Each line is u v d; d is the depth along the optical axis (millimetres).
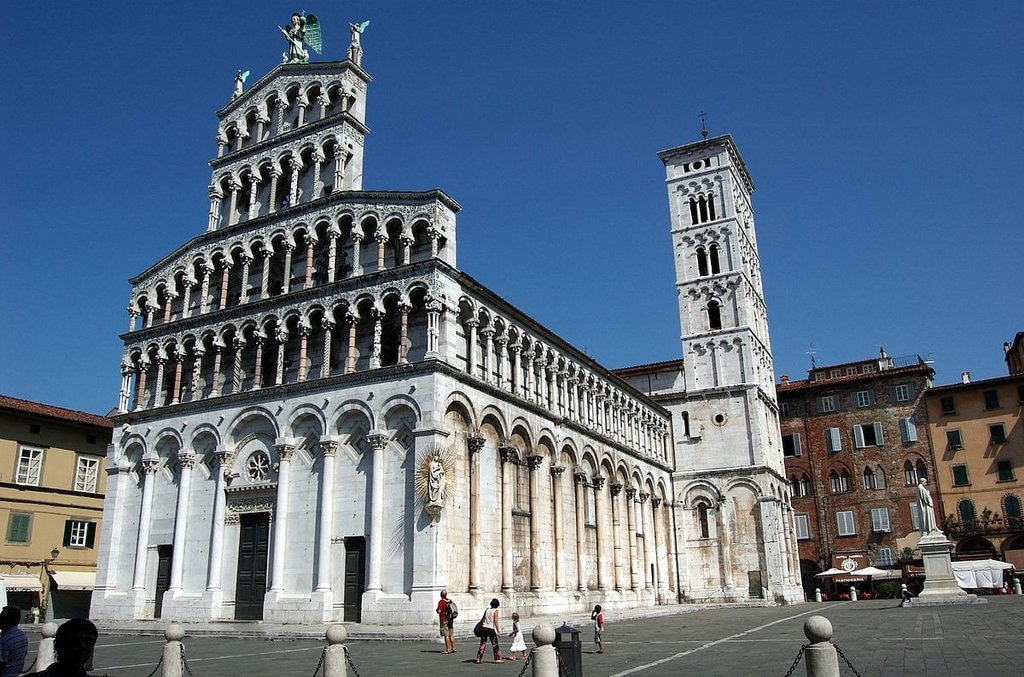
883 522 92375
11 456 64750
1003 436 89312
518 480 53906
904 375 95250
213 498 51531
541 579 53844
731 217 89188
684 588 80125
